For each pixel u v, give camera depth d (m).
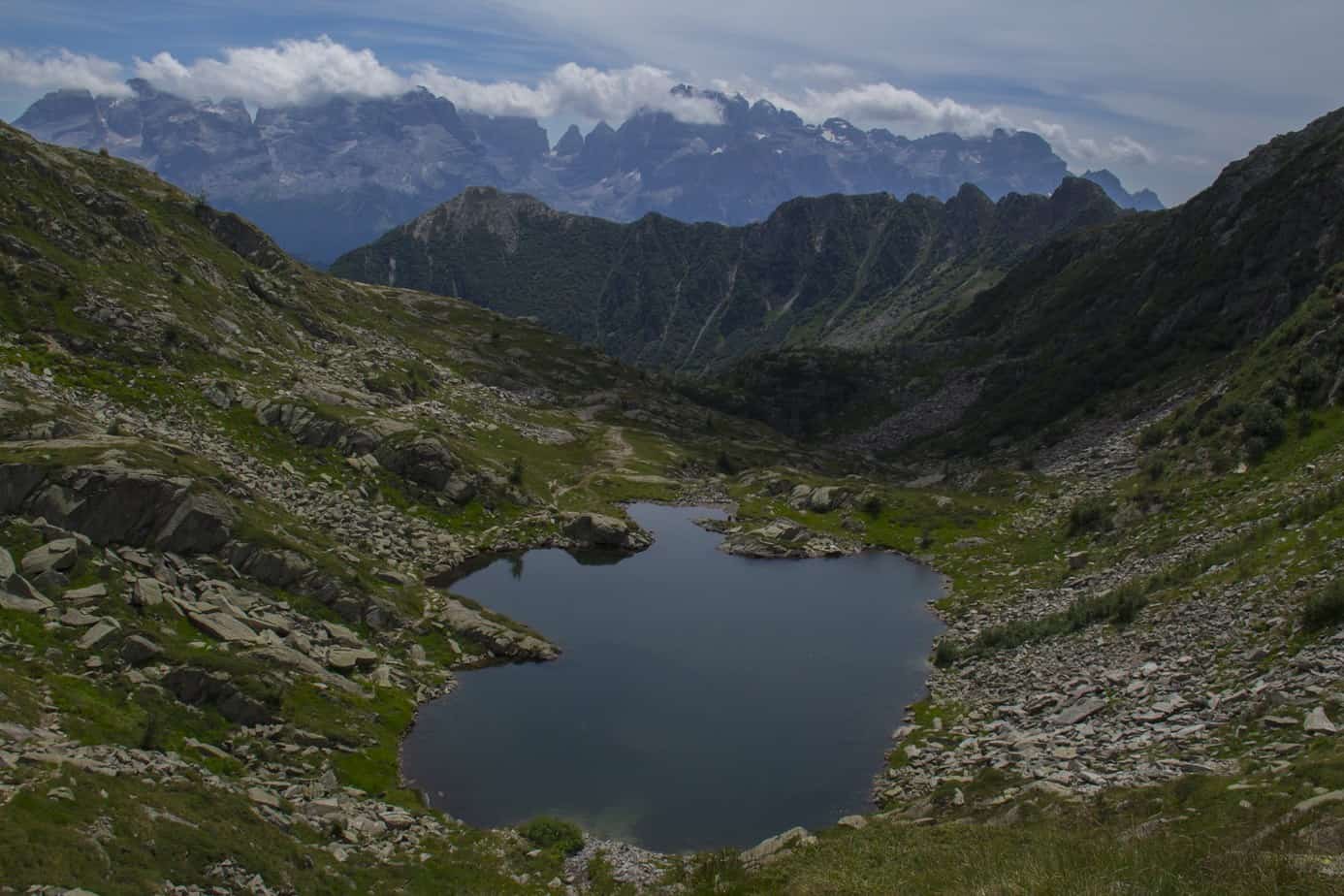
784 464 192.88
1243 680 48.62
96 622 54.50
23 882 27.33
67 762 36.12
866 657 81.56
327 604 74.62
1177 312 186.12
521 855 47.81
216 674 54.31
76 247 124.94
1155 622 64.12
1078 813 36.16
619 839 51.19
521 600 95.62
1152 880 25.30
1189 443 108.69
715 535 132.88
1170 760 41.12
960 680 72.75
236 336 135.25
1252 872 24.33
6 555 56.22
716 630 88.81
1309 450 89.06
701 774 59.09
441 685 71.75
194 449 98.44
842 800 55.78
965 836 36.56
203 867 33.81
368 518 103.62
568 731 65.12
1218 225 198.88
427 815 51.19
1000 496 140.75
